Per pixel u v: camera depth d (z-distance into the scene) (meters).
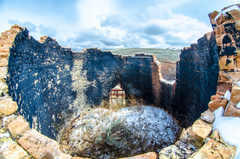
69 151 5.60
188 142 2.93
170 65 23.53
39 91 5.10
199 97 5.64
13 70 3.54
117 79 11.82
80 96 8.91
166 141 6.27
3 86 2.98
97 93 10.52
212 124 2.98
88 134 6.70
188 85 6.93
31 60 4.68
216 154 2.21
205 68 5.04
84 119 8.25
